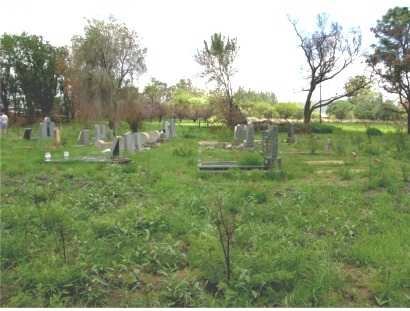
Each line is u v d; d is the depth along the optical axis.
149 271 4.73
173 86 74.56
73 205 7.65
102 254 5.02
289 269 4.45
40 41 47.72
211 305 3.83
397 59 35.88
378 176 10.13
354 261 4.95
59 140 21.44
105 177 10.73
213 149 19.73
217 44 36.12
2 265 4.80
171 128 28.28
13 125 39.72
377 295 4.09
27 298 3.96
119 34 36.12
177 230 6.03
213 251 4.95
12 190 9.13
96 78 35.00
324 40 39.78
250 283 4.12
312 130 34.31
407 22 36.47
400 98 36.59
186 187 9.36
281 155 17.00
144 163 13.68
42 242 5.50
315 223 6.40
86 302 3.98
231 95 35.72
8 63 46.91
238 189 8.76
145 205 7.61
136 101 36.03
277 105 64.62
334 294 4.08
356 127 45.75
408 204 7.59
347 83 40.78
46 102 48.09
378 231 6.03
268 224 6.36
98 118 35.72
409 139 22.17
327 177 11.27
